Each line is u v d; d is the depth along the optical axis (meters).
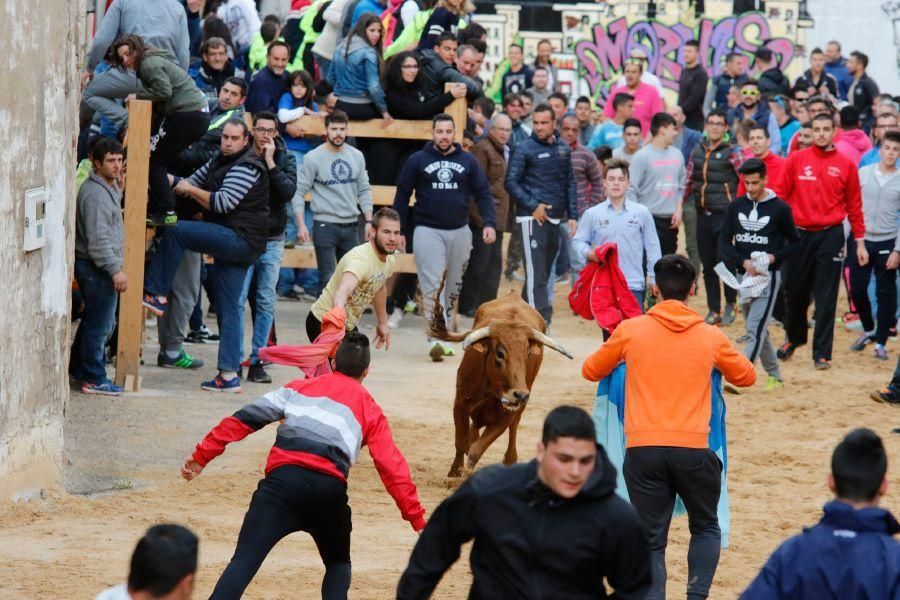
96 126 19.89
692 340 10.80
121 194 18.95
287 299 28.41
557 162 24.64
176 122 18.88
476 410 15.66
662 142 26.23
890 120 28.77
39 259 13.98
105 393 19.06
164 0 19.86
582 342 26.03
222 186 19.20
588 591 7.46
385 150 26.64
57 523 13.32
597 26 46.88
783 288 24.23
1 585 11.13
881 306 24.70
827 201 23.23
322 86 27.89
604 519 7.32
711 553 10.76
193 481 15.27
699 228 26.95
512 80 35.91
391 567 12.31
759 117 30.67
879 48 46.75
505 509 7.39
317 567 12.35
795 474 16.88
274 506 9.92
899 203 24.27
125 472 15.43
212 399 19.42
